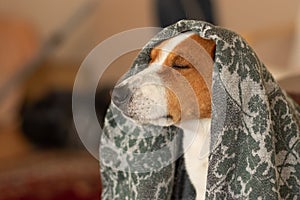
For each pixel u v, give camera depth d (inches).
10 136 139.6
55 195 106.7
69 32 165.5
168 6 87.7
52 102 133.1
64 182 112.1
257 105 40.1
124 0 157.4
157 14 90.5
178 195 46.6
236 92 39.9
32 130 133.2
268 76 42.3
